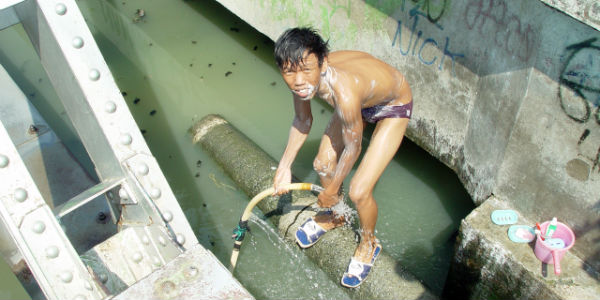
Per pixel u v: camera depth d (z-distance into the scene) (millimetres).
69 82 2326
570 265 2730
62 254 1958
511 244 2848
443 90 3549
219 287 1676
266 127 4652
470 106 3350
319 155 3164
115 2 6406
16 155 1932
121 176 2359
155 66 5410
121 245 2689
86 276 1962
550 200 2850
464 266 3145
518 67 2787
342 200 3396
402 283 3150
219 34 5797
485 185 3350
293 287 3467
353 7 3957
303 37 2285
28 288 2920
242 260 3641
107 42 5789
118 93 2312
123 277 2607
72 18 2219
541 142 2785
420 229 3799
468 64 3227
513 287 2863
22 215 1912
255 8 5074
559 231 2805
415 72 3729
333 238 3414
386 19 3732
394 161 4266
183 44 5684
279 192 3102
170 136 4594
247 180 3963
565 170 2703
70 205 2207
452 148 3697
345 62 2707
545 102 2672
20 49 5672
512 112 2920
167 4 6305
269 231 3756
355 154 2742
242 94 5020
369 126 4520
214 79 5211
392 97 2838
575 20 2359
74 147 4348
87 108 2293
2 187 1892
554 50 2518
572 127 2578
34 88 5109
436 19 3320
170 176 4230
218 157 4242
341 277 3307
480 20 2994
